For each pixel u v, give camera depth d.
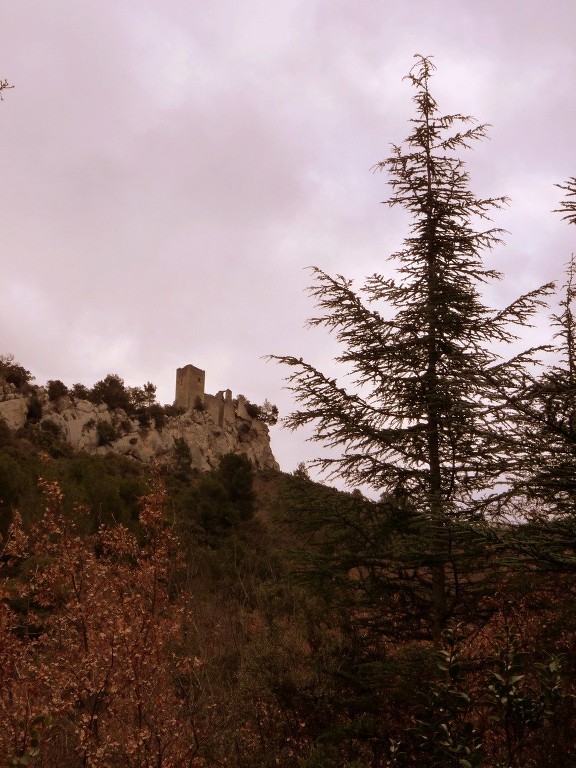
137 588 7.31
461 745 4.02
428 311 7.87
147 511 7.82
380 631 7.43
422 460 7.32
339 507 7.42
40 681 5.66
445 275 8.27
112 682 5.91
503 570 6.78
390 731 6.33
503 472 5.57
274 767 6.73
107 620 6.35
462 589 7.08
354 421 7.56
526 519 5.72
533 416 4.93
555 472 5.00
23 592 6.99
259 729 7.18
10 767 4.33
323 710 7.24
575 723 5.00
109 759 5.83
